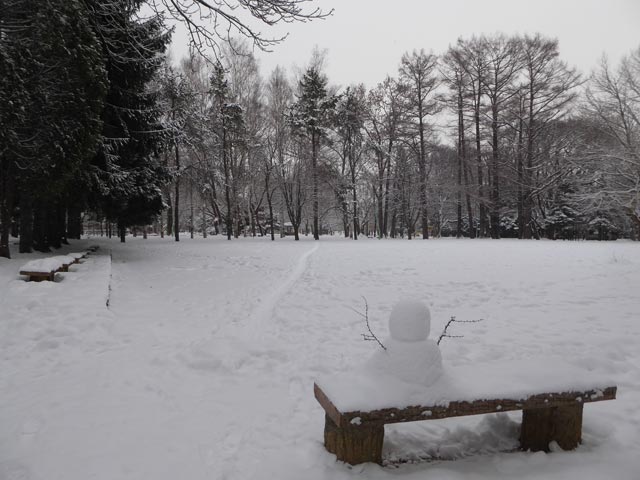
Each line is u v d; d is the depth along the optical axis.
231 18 7.90
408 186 42.09
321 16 7.82
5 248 12.19
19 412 3.61
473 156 40.88
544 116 36.88
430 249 22.56
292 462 2.82
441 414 2.65
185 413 3.63
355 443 2.77
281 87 40.50
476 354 5.24
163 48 17.83
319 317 7.35
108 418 3.51
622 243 27.92
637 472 2.68
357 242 31.44
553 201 44.97
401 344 2.85
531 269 13.26
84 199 15.56
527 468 2.76
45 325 5.96
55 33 10.47
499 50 37.16
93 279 9.35
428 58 37.25
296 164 40.50
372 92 39.66
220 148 35.81
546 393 2.81
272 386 4.30
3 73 9.66
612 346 5.43
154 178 19.17
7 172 11.88
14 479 2.65
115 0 10.62
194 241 33.22
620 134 30.53
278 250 23.06
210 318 7.38
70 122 11.52
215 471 2.76
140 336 6.07
